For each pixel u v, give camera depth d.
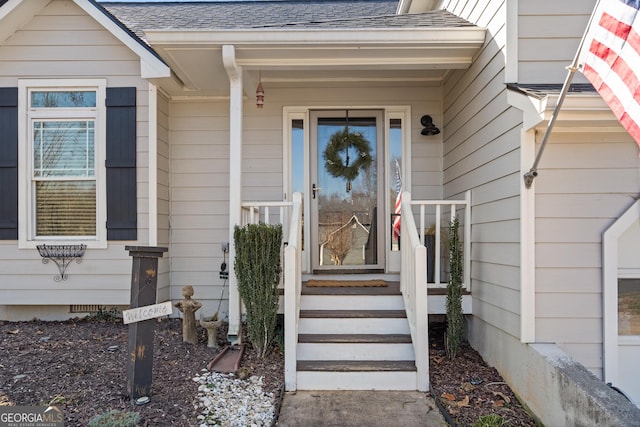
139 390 2.87
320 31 3.71
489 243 3.69
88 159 4.70
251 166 5.19
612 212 3.11
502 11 3.37
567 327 3.10
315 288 4.26
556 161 3.12
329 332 3.77
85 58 4.66
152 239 4.66
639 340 3.11
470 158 4.16
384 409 2.98
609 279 3.08
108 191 4.64
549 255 3.11
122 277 4.64
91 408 2.74
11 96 4.62
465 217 4.19
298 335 3.67
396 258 5.11
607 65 2.20
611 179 3.11
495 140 3.55
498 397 3.19
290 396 3.18
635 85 2.08
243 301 3.81
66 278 4.62
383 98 5.19
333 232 5.20
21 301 4.60
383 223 5.18
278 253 3.82
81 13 4.66
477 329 4.00
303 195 5.17
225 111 5.19
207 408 2.85
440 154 5.19
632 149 3.11
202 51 3.87
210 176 5.19
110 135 4.65
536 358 2.94
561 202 3.12
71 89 4.68
